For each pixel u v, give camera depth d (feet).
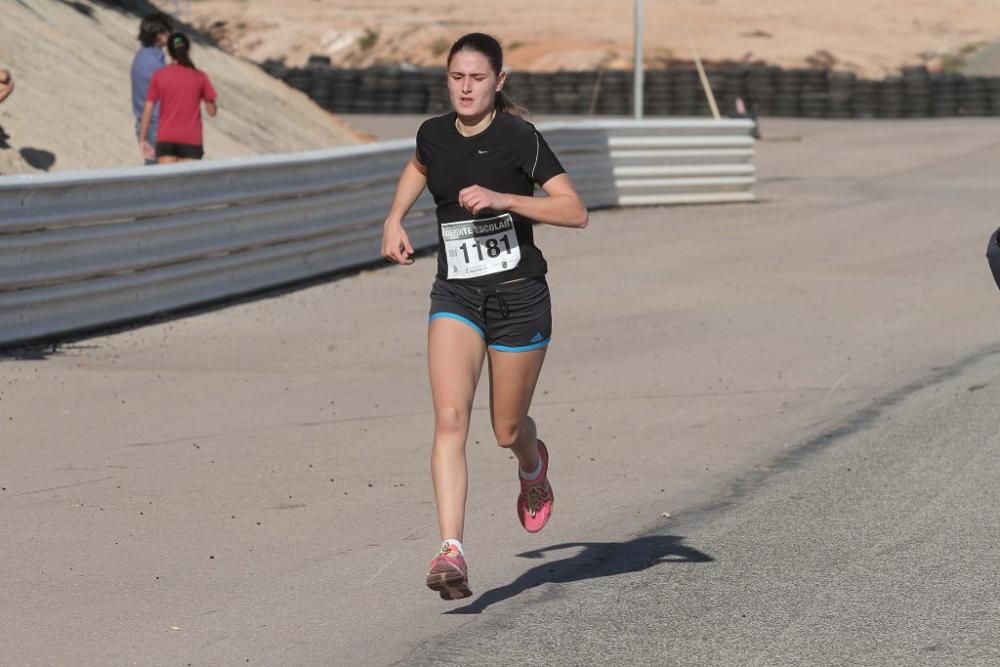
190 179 112.27
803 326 107.24
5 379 87.04
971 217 177.37
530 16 578.25
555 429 76.38
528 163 46.60
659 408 81.20
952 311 113.29
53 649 44.24
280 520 58.95
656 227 170.50
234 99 209.26
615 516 59.88
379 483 65.05
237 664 42.98
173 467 67.56
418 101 417.69
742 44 535.19
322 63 444.55
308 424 76.74
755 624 46.24
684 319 110.63
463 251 47.01
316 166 130.11
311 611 47.80
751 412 79.92
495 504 61.87
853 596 48.98
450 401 46.34
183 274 111.86
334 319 110.52
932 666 42.63
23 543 55.57
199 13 578.66
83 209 100.78
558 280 130.62
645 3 589.32
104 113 159.02
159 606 48.34
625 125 191.31
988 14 584.81
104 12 206.59
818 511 59.93
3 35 161.27
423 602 48.75
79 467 67.36
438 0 603.67
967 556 53.36
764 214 184.14
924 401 81.71
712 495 62.90
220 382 87.56
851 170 252.21
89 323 102.27
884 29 568.82
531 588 50.26
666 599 48.83
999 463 67.31
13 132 141.38
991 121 394.11
